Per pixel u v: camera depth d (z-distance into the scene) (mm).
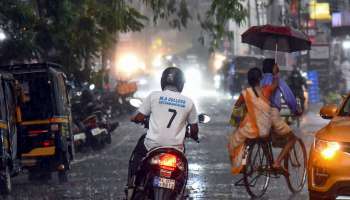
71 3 38000
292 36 24172
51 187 24500
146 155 15312
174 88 16109
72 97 41656
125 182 24922
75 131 34750
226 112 63219
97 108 38312
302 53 80500
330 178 16875
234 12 35469
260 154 21844
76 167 29375
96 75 42344
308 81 71438
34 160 25422
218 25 36750
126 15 41219
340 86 73188
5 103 23297
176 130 15672
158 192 14812
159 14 37531
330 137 17156
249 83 21625
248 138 21250
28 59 36969
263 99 21344
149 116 16234
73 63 40344
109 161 31266
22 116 25500
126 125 52156
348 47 76688
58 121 25562
